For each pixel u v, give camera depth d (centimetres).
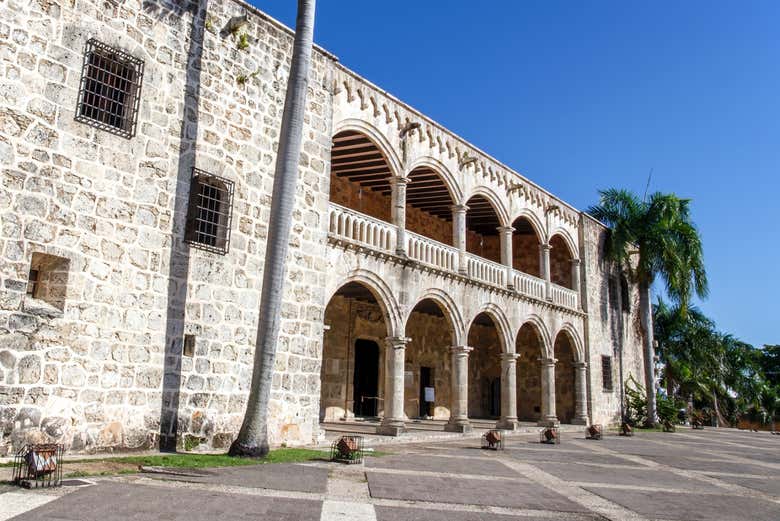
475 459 1616
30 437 1137
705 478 1519
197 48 1508
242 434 1329
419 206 2945
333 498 951
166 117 1421
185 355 1406
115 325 1283
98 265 1266
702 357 4572
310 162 1783
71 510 757
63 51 1241
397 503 954
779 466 1900
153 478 1007
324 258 1783
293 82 1426
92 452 1220
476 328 3547
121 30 1348
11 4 1177
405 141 2206
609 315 3538
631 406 3628
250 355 1542
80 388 1215
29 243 1165
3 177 1140
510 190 2783
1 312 1119
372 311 2752
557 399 3350
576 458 1789
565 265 3431
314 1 1480
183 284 1418
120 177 1320
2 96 1149
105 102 1342
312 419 1684
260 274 1593
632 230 3484
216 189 1538
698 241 3503
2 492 833
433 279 2248
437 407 3145
